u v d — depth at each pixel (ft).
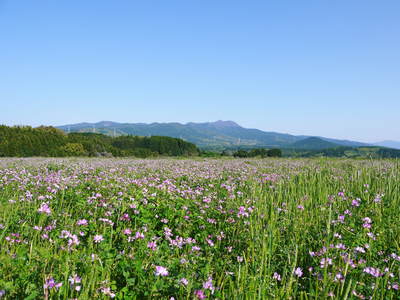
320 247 16.55
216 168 60.08
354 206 22.13
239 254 16.85
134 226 19.43
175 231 19.63
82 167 57.98
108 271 12.88
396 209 22.58
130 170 53.52
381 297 11.97
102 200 24.22
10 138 174.60
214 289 12.28
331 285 12.82
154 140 268.41
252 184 35.24
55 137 199.82
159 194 27.45
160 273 12.11
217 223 21.91
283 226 20.06
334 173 44.06
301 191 30.14
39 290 11.16
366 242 16.66
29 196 24.43
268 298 12.21
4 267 12.55
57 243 14.76
